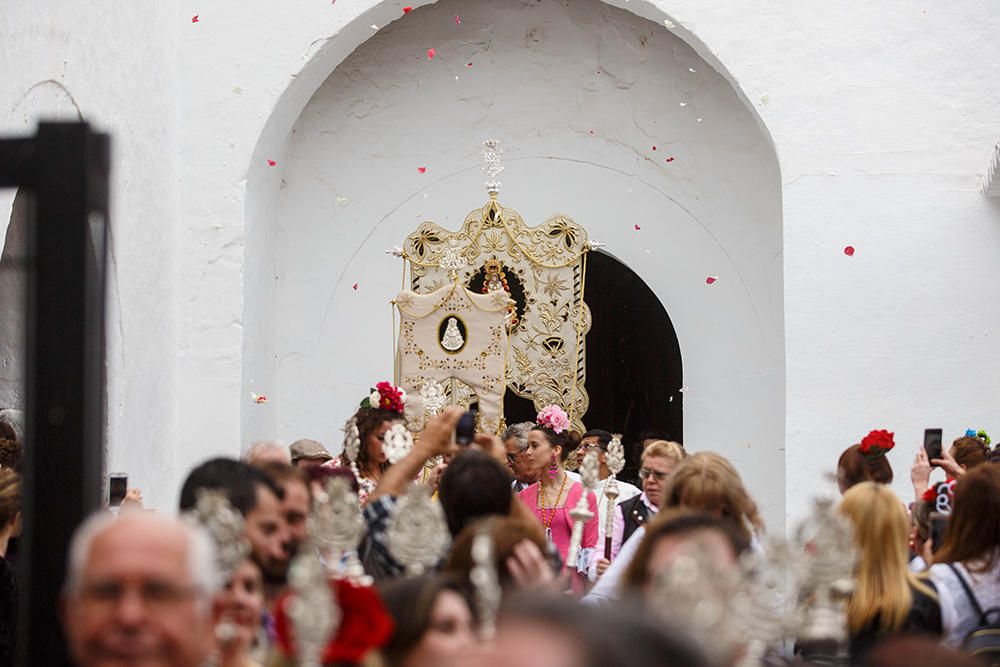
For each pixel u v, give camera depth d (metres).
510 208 11.12
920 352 10.03
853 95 10.22
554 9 11.38
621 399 11.53
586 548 8.20
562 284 10.62
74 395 3.50
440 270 10.65
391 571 4.98
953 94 10.12
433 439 5.71
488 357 9.91
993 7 10.12
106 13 9.90
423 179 11.60
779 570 3.25
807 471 10.04
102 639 2.72
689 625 2.55
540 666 1.66
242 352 10.72
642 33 11.30
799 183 10.23
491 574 3.05
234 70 10.82
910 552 6.86
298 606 2.94
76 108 9.49
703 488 5.44
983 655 4.54
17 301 9.48
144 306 10.12
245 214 10.77
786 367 10.14
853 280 10.12
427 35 11.53
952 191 10.09
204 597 2.83
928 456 8.40
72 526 3.48
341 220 11.64
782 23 10.34
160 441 10.47
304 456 8.05
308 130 11.63
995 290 10.01
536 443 8.45
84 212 3.52
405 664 3.39
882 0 10.24
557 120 11.51
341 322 11.61
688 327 11.32
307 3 10.78
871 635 4.71
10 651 5.48
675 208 11.37
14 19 8.76
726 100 11.23
